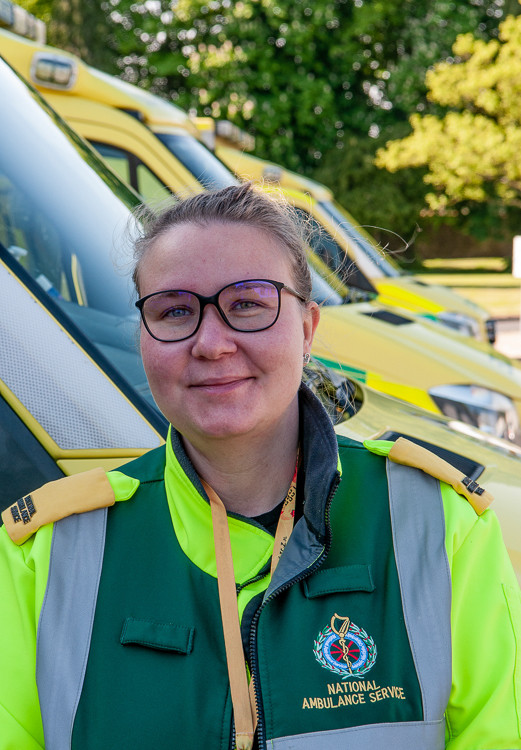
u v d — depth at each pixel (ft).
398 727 3.85
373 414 7.62
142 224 5.52
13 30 13.75
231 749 3.78
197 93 72.18
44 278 6.83
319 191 24.02
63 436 5.60
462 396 12.99
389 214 79.97
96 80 15.79
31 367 5.68
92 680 3.89
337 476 4.01
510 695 4.05
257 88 73.00
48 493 4.32
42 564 4.10
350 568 4.09
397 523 4.25
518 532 5.81
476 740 4.00
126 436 5.72
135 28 72.18
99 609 4.03
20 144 7.36
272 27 71.26
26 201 7.09
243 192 4.23
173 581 4.08
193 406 4.02
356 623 3.98
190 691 3.84
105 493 4.32
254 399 4.01
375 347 13.41
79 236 7.22
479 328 20.86
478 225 83.10
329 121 77.77
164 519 4.26
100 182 7.80
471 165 62.39
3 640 4.01
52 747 3.83
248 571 4.13
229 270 4.00
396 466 4.47
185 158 16.92
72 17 69.26
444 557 4.14
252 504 4.36
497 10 79.20
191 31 71.72
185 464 4.19
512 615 4.19
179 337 4.00
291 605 4.01
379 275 21.49
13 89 7.88
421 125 65.10
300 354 4.16
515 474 6.83
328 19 70.79
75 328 6.05
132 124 16.05
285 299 4.09
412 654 3.94
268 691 3.83
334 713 3.83
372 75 80.07
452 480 4.39
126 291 7.02
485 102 60.44
